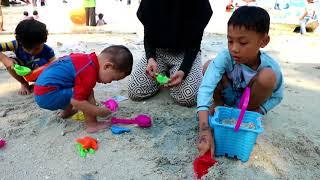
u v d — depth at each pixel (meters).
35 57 3.22
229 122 2.30
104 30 6.93
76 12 7.73
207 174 2.08
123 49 2.51
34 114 2.81
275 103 2.65
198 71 3.08
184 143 2.44
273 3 8.44
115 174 2.10
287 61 4.89
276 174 2.16
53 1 12.19
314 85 3.86
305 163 2.27
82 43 5.45
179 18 3.00
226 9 10.50
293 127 2.75
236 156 2.26
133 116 2.85
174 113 2.93
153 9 3.01
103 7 11.43
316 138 2.59
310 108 3.18
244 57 2.26
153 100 3.22
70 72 2.48
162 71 3.28
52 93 2.48
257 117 2.28
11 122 2.67
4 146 2.35
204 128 2.27
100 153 2.30
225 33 7.00
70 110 2.70
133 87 3.12
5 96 3.21
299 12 7.97
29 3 12.56
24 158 2.23
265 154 2.33
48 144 2.38
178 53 3.21
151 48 3.14
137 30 7.11
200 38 3.12
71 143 2.40
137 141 2.45
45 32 3.12
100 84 3.57
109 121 2.71
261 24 2.14
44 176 2.06
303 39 6.79
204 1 3.04
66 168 2.14
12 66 3.00
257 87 2.48
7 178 2.04
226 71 2.56
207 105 2.37
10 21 8.05
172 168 2.17
